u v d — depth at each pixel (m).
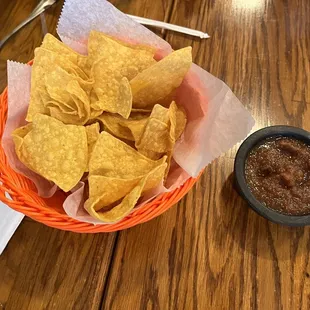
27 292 0.30
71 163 0.30
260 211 0.29
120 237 0.31
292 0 0.44
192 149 0.30
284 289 0.29
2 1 0.45
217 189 0.33
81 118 0.32
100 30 0.35
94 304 0.29
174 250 0.31
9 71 0.31
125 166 0.29
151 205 0.28
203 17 0.43
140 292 0.29
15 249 0.31
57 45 0.33
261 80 0.39
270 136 0.32
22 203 0.28
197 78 0.32
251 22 0.42
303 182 0.31
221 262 0.30
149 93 0.32
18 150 0.30
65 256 0.31
